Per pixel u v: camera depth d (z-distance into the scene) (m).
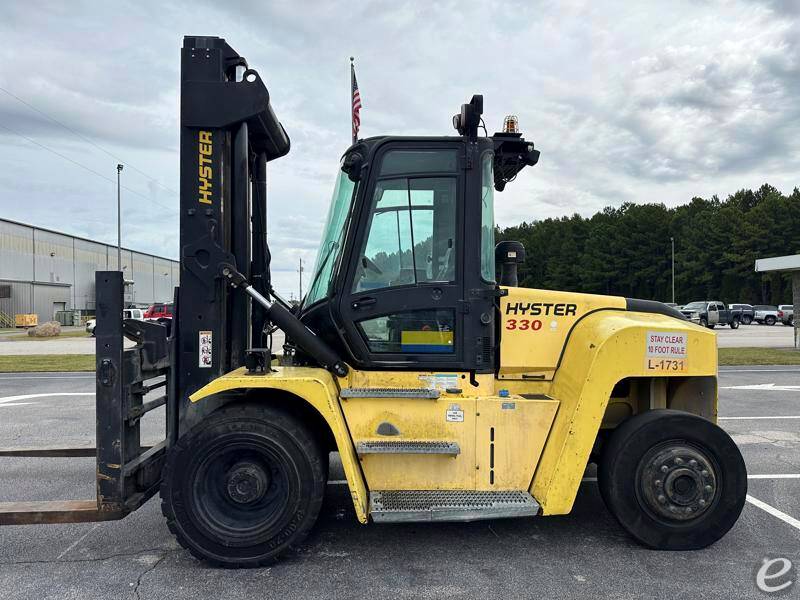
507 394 3.73
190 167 3.60
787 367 13.52
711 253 63.62
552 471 3.39
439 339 3.59
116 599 2.88
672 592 2.94
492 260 3.67
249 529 3.21
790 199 60.94
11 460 5.59
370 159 3.57
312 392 3.25
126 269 65.75
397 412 3.47
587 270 73.62
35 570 3.21
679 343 3.57
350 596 2.90
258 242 4.36
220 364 3.62
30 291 50.88
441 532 3.75
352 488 3.16
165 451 3.89
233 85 3.60
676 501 3.41
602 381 3.44
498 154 4.12
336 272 3.60
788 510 4.17
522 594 2.92
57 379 11.79
